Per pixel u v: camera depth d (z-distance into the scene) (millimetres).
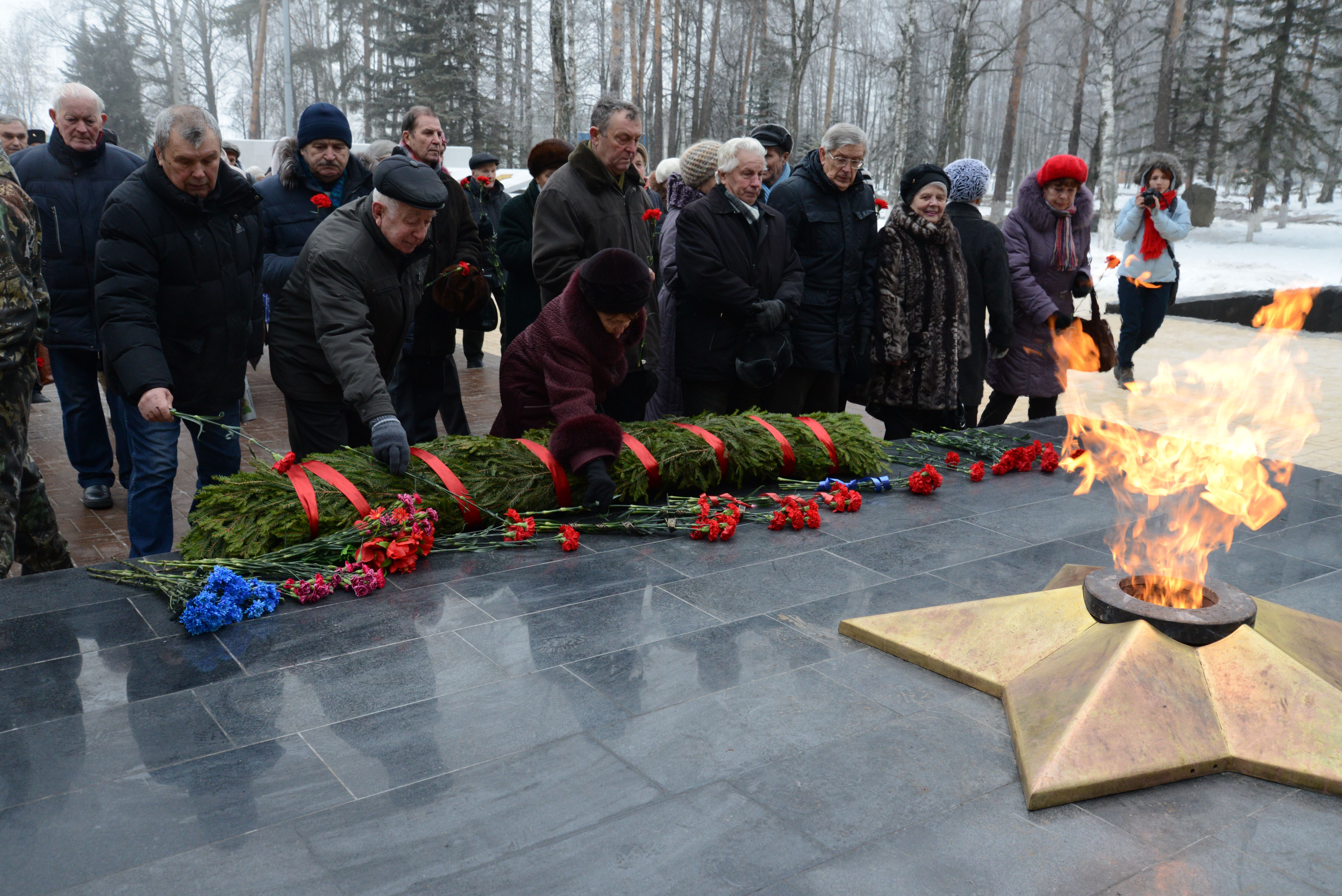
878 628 2588
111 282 3318
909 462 4449
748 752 2070
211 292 3557
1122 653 2209
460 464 3381
